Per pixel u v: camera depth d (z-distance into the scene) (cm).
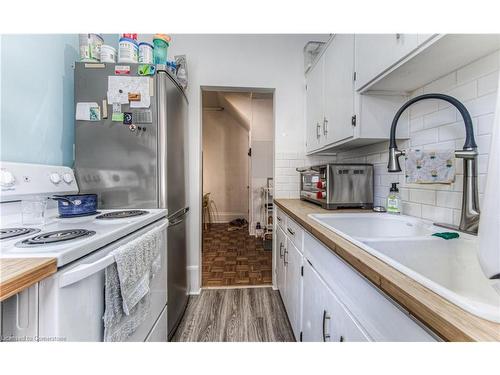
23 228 85
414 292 45
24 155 111
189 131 212
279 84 221
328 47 165
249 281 234
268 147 394
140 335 92
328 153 216
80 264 61
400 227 120
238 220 500
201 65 213
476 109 89
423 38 79
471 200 85
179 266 166
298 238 131
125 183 137
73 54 145
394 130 107
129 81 137
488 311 37
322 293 92
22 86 110
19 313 51
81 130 136
